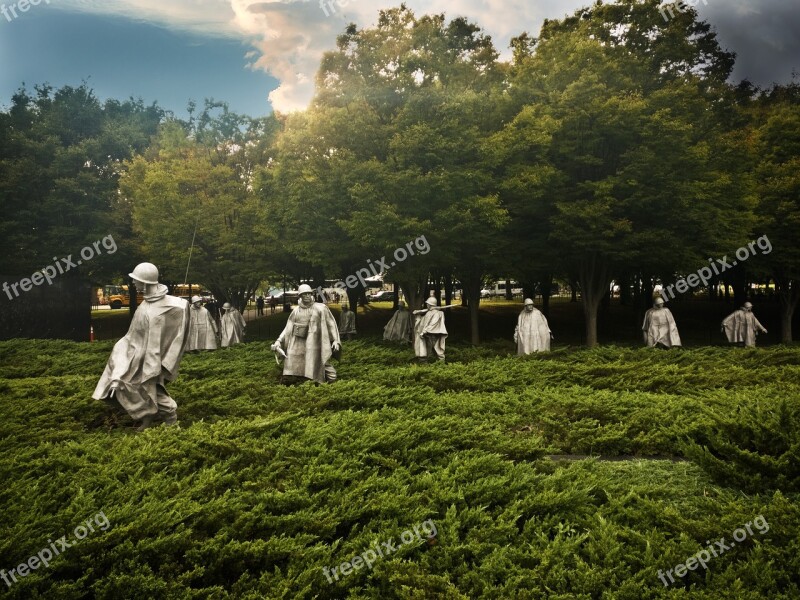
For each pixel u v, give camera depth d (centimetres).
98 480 514
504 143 1831
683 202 1786
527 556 421
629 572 402
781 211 2177
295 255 2492
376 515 479
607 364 1259
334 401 940
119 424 820
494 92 1994
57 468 557
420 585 386
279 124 2759
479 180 1823
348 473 548
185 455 607
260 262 2562
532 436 701
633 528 470
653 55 2053
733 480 562
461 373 1180
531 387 1074
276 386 1062
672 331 1834
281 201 2186
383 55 1991
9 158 2772
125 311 4338
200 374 1274
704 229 1916
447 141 1777
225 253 2608
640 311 2778
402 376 1153
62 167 2805
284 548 410
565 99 1839
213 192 2566
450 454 624
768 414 618
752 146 2245
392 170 1842
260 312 4453
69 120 3127
